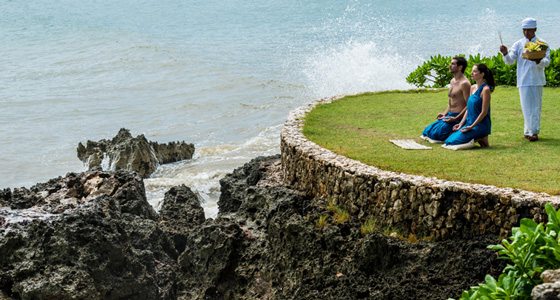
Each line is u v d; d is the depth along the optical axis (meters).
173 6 70.94
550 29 49.25
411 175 12.66
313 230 12.45
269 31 53.91
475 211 11.73
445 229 11.95
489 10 61.00
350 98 20.31
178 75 38.47
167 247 14.16
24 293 11.20
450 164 13.38
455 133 14.77
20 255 11.53
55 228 11.59
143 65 41.44
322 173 13.74
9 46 51.06
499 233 11.55
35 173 23.53
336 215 13.11
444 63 23.77
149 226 13.77
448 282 11.22
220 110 30.77
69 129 28.62
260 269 12.99
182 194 15.92
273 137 24.92
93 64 42.59
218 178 20.27
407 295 11.18
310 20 58.84
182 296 13.34
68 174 15.35
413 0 68.81
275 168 16.33
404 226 12.35
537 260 7.51
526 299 7.35
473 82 21.47
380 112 18.52
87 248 11.62
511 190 11.73
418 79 24.48
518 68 15.23
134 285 12.04
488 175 12.62
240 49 46.25
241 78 36.69
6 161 24.59
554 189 11.75
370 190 12.77
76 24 60.84
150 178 20.44
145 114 30.64
